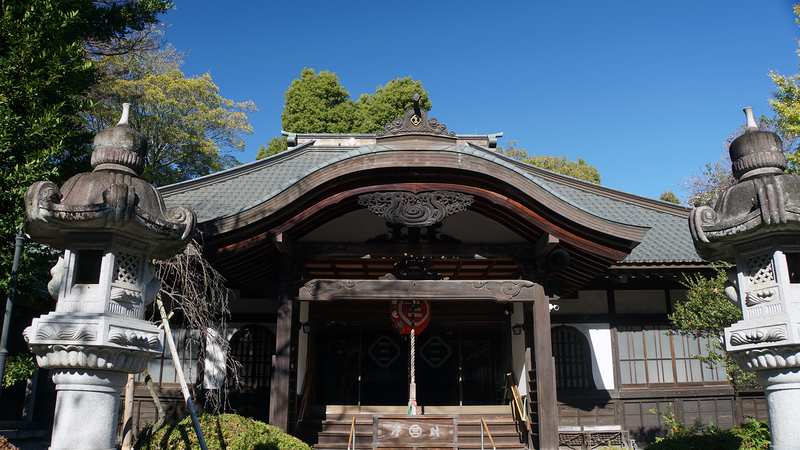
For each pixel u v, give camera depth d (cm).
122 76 2419
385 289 825
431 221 759
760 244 453
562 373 1121
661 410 1106
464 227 861
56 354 362
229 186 1300
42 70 667
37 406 1066
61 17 723
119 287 390
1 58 646
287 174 1398
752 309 458
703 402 1118
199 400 1048
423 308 958
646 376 1126
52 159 725
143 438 744
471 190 773
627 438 1067
